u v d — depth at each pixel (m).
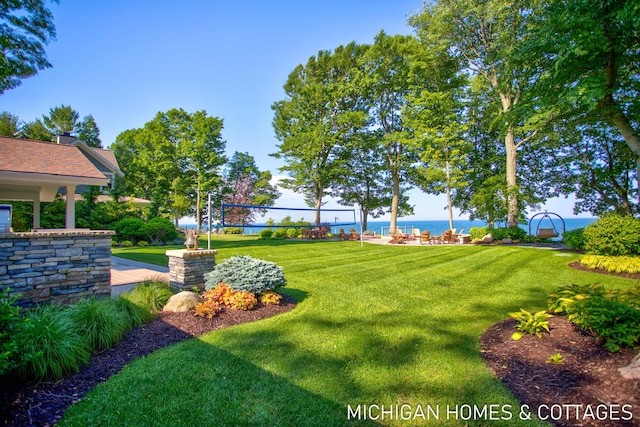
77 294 5.12
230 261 6.06
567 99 9.77
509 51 13.02
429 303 5.82
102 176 8.98
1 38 8.67
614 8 8.84
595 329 3.47
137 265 9.79
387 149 24.38
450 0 17.27
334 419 2.52
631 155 17.78
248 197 31.28
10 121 27.88
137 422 2.45
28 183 8.43
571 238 12.48
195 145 27.08
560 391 2.79
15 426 2.36
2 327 2.81
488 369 3.30
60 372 3.07
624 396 2.58
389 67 22.70
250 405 2.68
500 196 19.72
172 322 4.59
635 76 13.29
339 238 22.25
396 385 3.01
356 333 4.31
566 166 22.09
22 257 4.63
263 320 4.85
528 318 4.14
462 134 22.09
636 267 7.93
